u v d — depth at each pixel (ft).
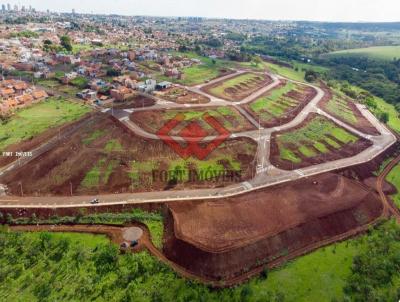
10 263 270.67
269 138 499.51
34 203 340.18
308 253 297.53
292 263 285.02
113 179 379.55
